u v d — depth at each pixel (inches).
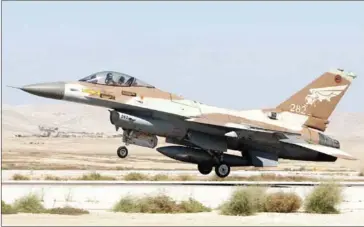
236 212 2500.0
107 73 3934.5
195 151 3976.4
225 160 4040.4
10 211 2363.4
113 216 2337.6
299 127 4160.9
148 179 4421.8
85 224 2048.5
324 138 4185.5
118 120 3818.9
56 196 2979.8
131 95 3890.3
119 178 4431.6
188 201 2679.6
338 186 2775.6
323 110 4217.5
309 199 2687.0
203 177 4837.6
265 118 4131.4
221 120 3964.1
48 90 3786.9
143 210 2513.5
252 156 4089.6
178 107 3956.7
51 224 2033.7
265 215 2501.2
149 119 3878.0
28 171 5374.0
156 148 3932.1
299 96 4210.1
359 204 2999.5
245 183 3929.6
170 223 2122.3
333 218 2423.7
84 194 3070.9
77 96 3814.0
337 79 4229.8
